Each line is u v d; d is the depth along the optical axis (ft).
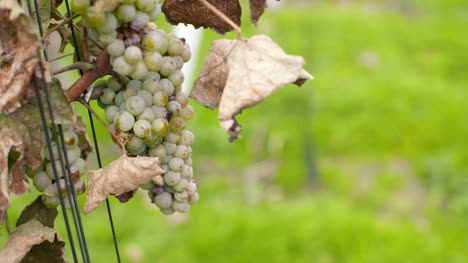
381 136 18.06
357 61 21.50
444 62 22.54
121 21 3.06
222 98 3.05
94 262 12.22
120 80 3.46
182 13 3.86
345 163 17.15
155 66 3.19
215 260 12.93
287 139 17.37
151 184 3.60
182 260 12.76
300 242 13.38
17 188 3.33
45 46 3.35
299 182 16.15
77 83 3.36
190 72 15.99
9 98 3.01
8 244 3.51
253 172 16.60
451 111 19.12
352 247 13.29
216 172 16.56
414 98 19.62
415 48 23.40
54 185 3.48
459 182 16.03
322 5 25.75
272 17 22.93
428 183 16.34
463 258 13.34
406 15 26.58
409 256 13.11
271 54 3.07
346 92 19.58
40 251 3.73
